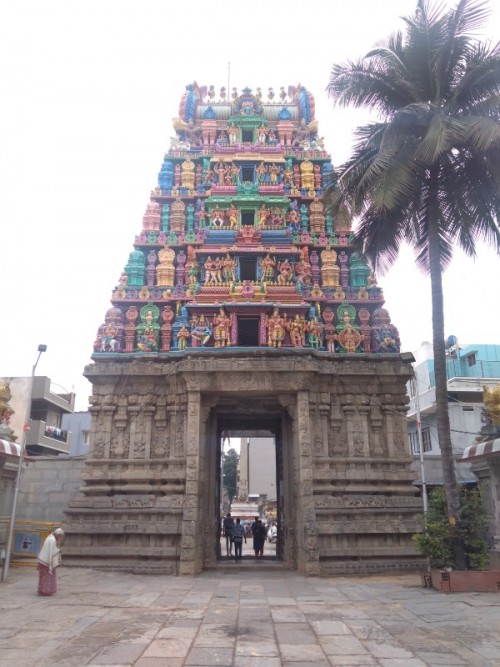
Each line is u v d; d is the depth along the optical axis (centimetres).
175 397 2159
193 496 1956
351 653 862
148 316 2341
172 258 2497
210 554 2147
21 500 2542
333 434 2170
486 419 2062
